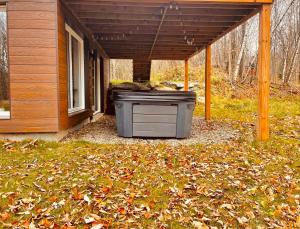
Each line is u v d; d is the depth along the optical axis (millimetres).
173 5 6188
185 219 2814
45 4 5391
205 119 10164
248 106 13477
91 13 7047
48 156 4609
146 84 14203
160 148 5359
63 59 5883
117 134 6938
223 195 3338
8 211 2879
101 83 12266
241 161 4551
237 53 20188
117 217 2840
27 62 5434
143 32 8883
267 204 3152
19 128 5492
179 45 10797
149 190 3439
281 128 7742
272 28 19828
